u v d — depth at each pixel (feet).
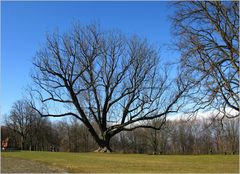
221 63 111.04
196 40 113.29
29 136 347.56
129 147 306.76
